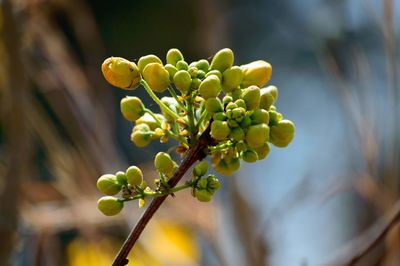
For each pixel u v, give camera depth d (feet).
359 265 2.05
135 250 2.27
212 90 1.50
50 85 2.32
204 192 1.51
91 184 2.25
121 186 1.53
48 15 2.32
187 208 2.32
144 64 1.56
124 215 2.27
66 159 2.26
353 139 2.30
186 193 2.34
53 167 2.29
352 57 2.18
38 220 2.18
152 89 1.57
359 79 2.15
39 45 2.35
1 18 2.15
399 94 2.25
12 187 2.07
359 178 2.20
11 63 2.10
